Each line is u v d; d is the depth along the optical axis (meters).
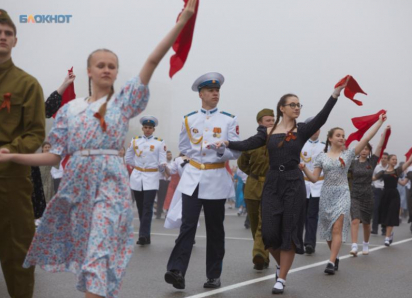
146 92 3.98
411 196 15.27
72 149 3.98
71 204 3.96
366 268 8.05
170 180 17.33
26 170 4.52
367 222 9.80
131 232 3.95
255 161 7.78
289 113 6.38
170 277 6.02
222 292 6.11
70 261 4.03
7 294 5.67
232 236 12.17
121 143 4.02
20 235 4.53
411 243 11.88
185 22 3.86
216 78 6.64
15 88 4.51
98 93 4.10
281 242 6.29
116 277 3.79
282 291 6.14
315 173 8.17
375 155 9.91
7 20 4.54
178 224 6.94
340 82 6.14
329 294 6.16
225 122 6.54
